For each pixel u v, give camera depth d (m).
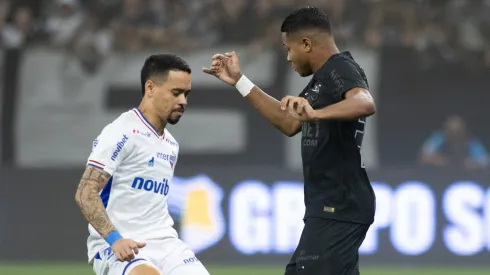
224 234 48.91
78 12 58.56
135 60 56.09
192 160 54.19
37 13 59.28
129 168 21.92
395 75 54.28
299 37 20.94
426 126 53.81
